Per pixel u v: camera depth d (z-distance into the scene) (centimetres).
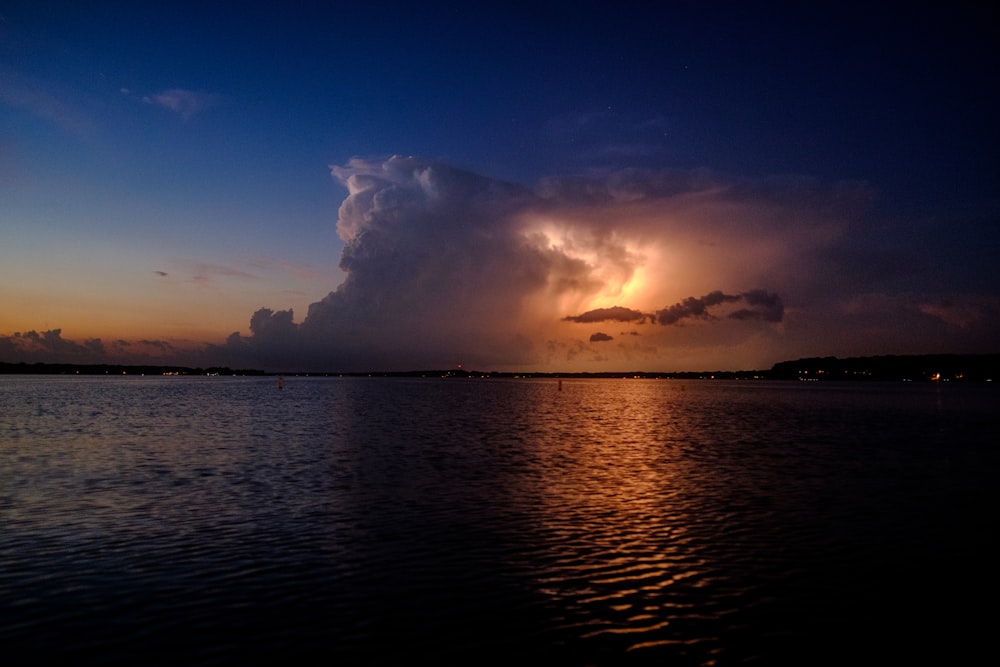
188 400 11750
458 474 3450
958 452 4534
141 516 2473
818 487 3131
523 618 1532
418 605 1605
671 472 3559
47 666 1298
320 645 1393
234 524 2364
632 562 1941
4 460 3888
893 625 1515
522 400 13425
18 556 1970
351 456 4144
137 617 1527
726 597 1670
